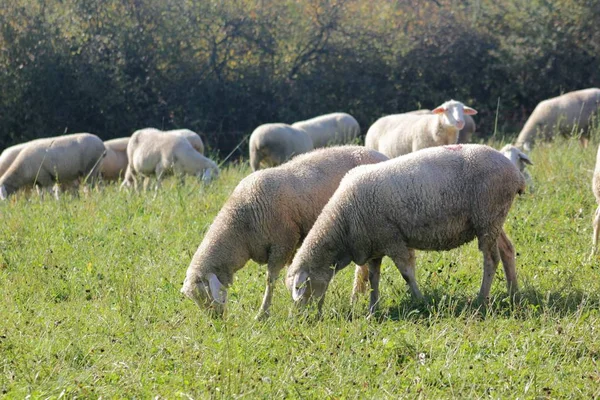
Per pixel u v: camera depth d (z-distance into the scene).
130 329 9.33
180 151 19.80
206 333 9.10
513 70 38.16
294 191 10.25
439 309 9.10
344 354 8.08
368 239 9.68
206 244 10.27
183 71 38.38
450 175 9.48
